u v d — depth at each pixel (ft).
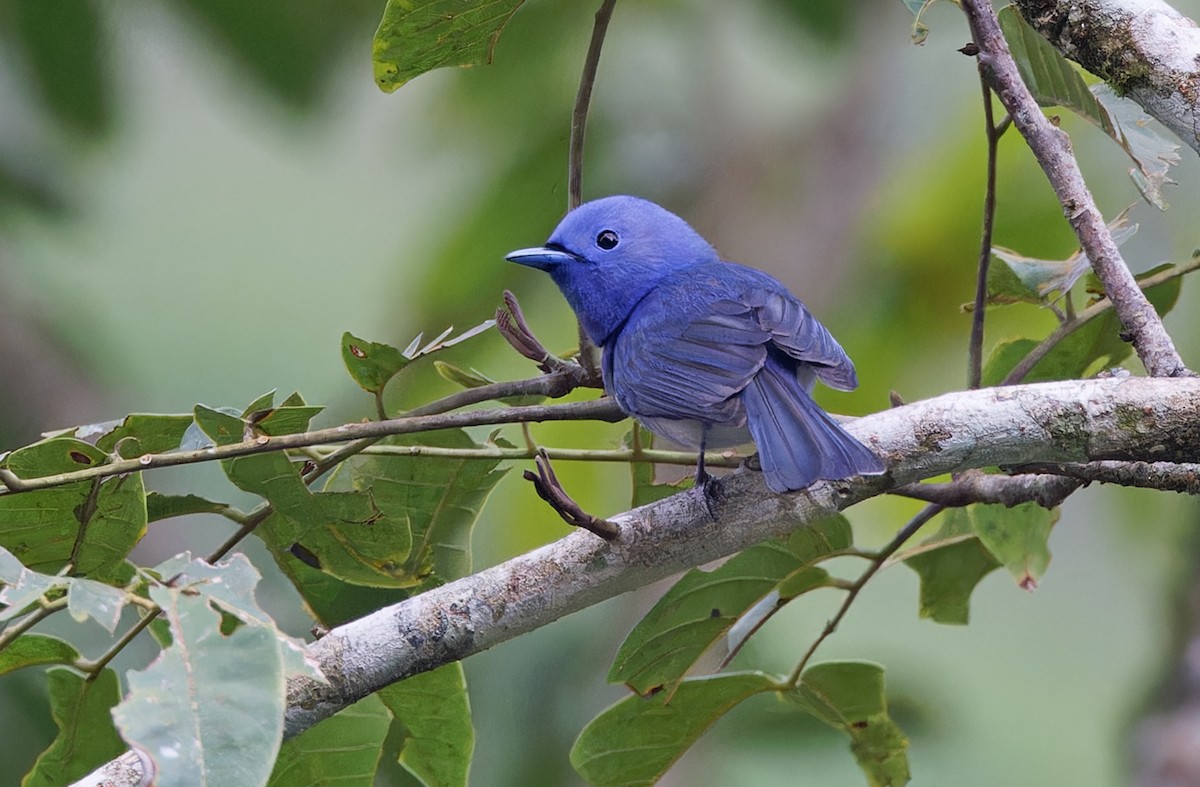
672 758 25.72
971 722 42.19
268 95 38.19
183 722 15.92
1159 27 20.90
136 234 52.70
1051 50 23.08
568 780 36.17
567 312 38.04
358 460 24.00
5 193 40.24
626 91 41.14
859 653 41.27
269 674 16.46
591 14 39.60
